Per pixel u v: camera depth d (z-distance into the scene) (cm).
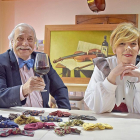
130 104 156
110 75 145
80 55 346
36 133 95
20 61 195
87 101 161
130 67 140
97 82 150
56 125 109
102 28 338
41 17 393
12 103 154
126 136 93
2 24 404
